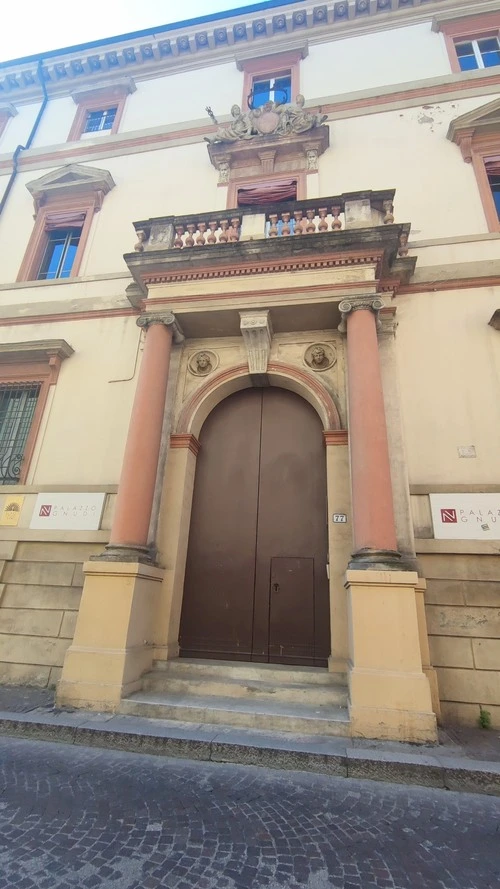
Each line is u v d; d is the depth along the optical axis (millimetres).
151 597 5695
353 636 4512
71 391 7668
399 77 9664
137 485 5785
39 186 10250
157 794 3205
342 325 6469
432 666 5098
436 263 7340
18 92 12461
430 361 6625
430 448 6117
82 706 4711
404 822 2951
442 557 5500
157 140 10398
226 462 7055
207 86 10906
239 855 2525
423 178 8383
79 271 9133
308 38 10672
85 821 2814
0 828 2699
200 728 4285
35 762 3695
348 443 6219
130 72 11695
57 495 6770
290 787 3402
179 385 7160
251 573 6398
